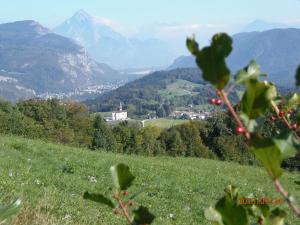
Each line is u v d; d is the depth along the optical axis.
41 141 23.69
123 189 1.50
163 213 12.38
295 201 1.25
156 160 24.98
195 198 14.95
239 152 30.45
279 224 1.44
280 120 1.71
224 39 1.13
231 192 1.72
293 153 1.16
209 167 26.12
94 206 10.48
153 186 15.43
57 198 10.48
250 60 1.28
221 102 1.17
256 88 1.20
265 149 1.14
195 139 39.78
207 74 1.13
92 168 17.03
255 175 25.19
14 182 10.91
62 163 16.97
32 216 8.05
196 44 1.14
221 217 1.29
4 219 1.82
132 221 1.51
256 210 1.67
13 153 17.41
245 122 1.20
